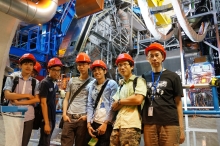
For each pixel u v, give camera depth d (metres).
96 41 9.12
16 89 2.52
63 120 2.62
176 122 1.86
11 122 1.78
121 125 2.00
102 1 4.13
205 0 6.85
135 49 10.32
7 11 2.70
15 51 6.79
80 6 4.13
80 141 2.47
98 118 2.35
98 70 2.53
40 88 2.58
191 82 6.22
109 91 2.43
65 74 7.99
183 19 5.00
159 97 1.94
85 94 2.64
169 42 9.70
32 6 2.88
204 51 7.39
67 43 8.64
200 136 2.84
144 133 1.95
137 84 2.06
